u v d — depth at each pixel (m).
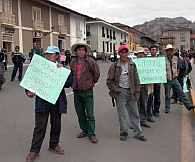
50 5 42.69
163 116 9.62
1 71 16.38
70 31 50.00
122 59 7.04
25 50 37.84
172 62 9.94
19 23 36.91
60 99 6.11
